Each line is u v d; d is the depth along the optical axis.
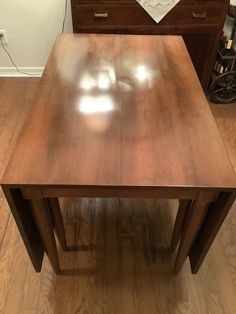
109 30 2.04
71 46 1.46
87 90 1.18
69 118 1.05
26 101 2.32
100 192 0.91
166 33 2.07
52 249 1.18
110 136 0.99
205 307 1.27
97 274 1.36
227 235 1.51
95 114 1.07
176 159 0.92
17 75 2.62
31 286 1.31
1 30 2.38
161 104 1.13
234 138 2.05
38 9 2.29
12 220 1.54
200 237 1.12
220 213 0.94
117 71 1.30
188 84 1.24
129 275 1.36
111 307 1.26
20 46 2.48
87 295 1.29
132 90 1.19
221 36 2.14
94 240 1.48
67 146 0.95
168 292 1.31
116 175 0.87
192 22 2.02
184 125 1.05
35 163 0.90
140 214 1.60
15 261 1.38
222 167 0.91
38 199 0.93
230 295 1.31
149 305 1.27
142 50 1.46
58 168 0.88
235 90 2.30
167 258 1.42
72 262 1.39
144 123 1.05
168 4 1.92
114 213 1.60
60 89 1.18
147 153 0.94
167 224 1.56
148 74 1.29
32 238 1.08
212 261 1.41
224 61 2.21
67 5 2.28
